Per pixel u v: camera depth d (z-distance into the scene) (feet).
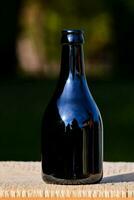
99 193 5.63
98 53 47.88
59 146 6.00
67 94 6.07
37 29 47.55
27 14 47.01
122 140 24.02
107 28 46.42
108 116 27.78
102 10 46.68
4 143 23.93
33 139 24.45
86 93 6.11
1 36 40.14
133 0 43.68
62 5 47.93
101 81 38.75
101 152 6.13
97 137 6.06
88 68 47.67
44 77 43.37
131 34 43.57
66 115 5.99
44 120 6.12
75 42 6.05
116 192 5.64
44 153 6.11
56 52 47.67
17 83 37.65
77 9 47.93
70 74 6.09
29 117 27.76
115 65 44.27
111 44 45.03
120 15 44.06
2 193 5.69
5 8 39.65
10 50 40.81
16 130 25.86
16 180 6.34
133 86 34.99
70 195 5.64
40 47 47.50
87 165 6.01
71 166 5.99
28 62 46.85
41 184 6.05
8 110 28.96
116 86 35.06
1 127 26.32
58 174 6.01
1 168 7.13
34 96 31.73
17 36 42.22
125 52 43.78
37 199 5.66
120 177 6.52
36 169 7.06
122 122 26.84
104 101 30.48
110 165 7.36
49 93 32.60
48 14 47.80
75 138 5.97
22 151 22.77
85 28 47.80
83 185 5.98
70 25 48.06
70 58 6.08
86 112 6.01
